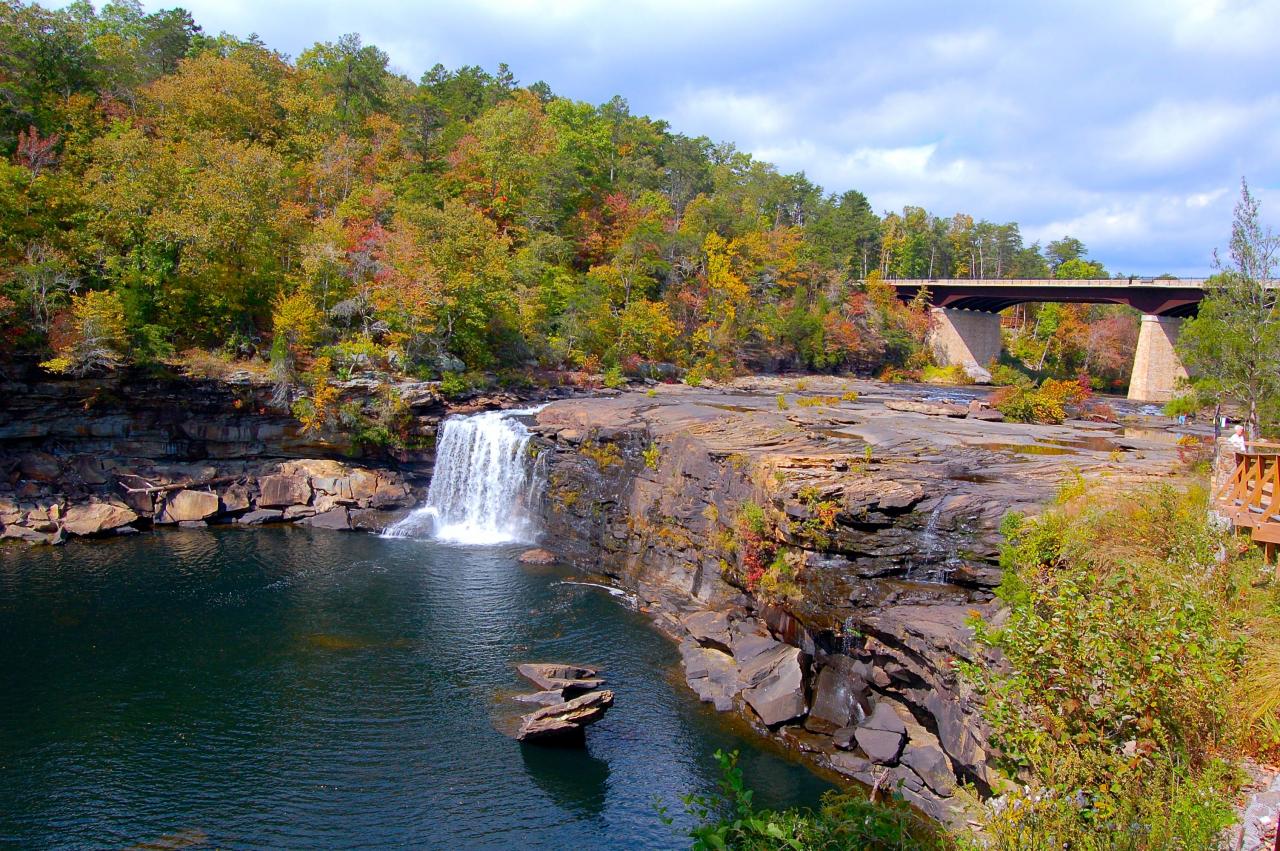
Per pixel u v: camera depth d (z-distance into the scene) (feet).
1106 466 115.44
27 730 84.74
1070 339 401.90
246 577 133.39
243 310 195.93
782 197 479.82
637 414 161.68
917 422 161.58
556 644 108.47
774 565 102.22
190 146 217.97
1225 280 110.73
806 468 110.01
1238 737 45.47
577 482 153.79
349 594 126.21
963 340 388.78
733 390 266.16
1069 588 48.57
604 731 86.43
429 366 201.77
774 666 94.99
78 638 107.34
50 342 160.15
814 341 333.01
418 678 97.71
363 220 255.91
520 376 226.38
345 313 199.11
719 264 313.53
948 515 94.17
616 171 406.21
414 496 181.16
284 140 281.54
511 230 294.46
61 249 178.50
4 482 156.87
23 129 217.36
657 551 132.57
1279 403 104.99
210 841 68.49
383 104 336.70
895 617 83.10
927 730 79.15
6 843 67.62
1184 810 38.60
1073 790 43.29
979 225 547.90
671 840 69.51
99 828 69.77
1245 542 65.26
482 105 394.93
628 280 294.25
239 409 175.11
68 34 248.11
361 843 68.59
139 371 166.81
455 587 130.93
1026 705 47.85
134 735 84.28
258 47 327.67
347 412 175.42
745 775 78.13
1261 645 52.26
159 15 328.29
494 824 71.15
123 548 148.25
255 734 84.89
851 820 44.88
